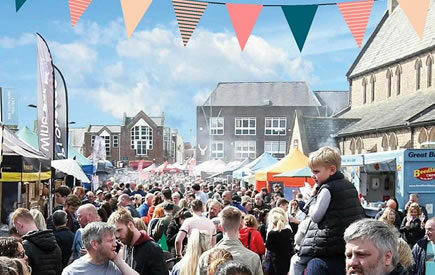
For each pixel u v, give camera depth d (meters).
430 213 15.60
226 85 82.38
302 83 81.69
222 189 21.53
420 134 32.44
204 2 8.83
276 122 79.81
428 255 6.47
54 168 15.69
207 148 79.94
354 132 42.19
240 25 8.82
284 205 11.70
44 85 14.47
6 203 14.75
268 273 8.85
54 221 7.12
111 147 94.06
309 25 8.80
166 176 55.72
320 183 4.70
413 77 41.72
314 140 47.12
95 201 14.36
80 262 4.68
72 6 8.21
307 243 4.65
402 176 15.73
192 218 8.19
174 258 7.67
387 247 2.81
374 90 49.12
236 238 5.74
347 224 4.49
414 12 7.93
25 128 19.83
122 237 5.18
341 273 4.46
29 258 5.63
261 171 23.75
